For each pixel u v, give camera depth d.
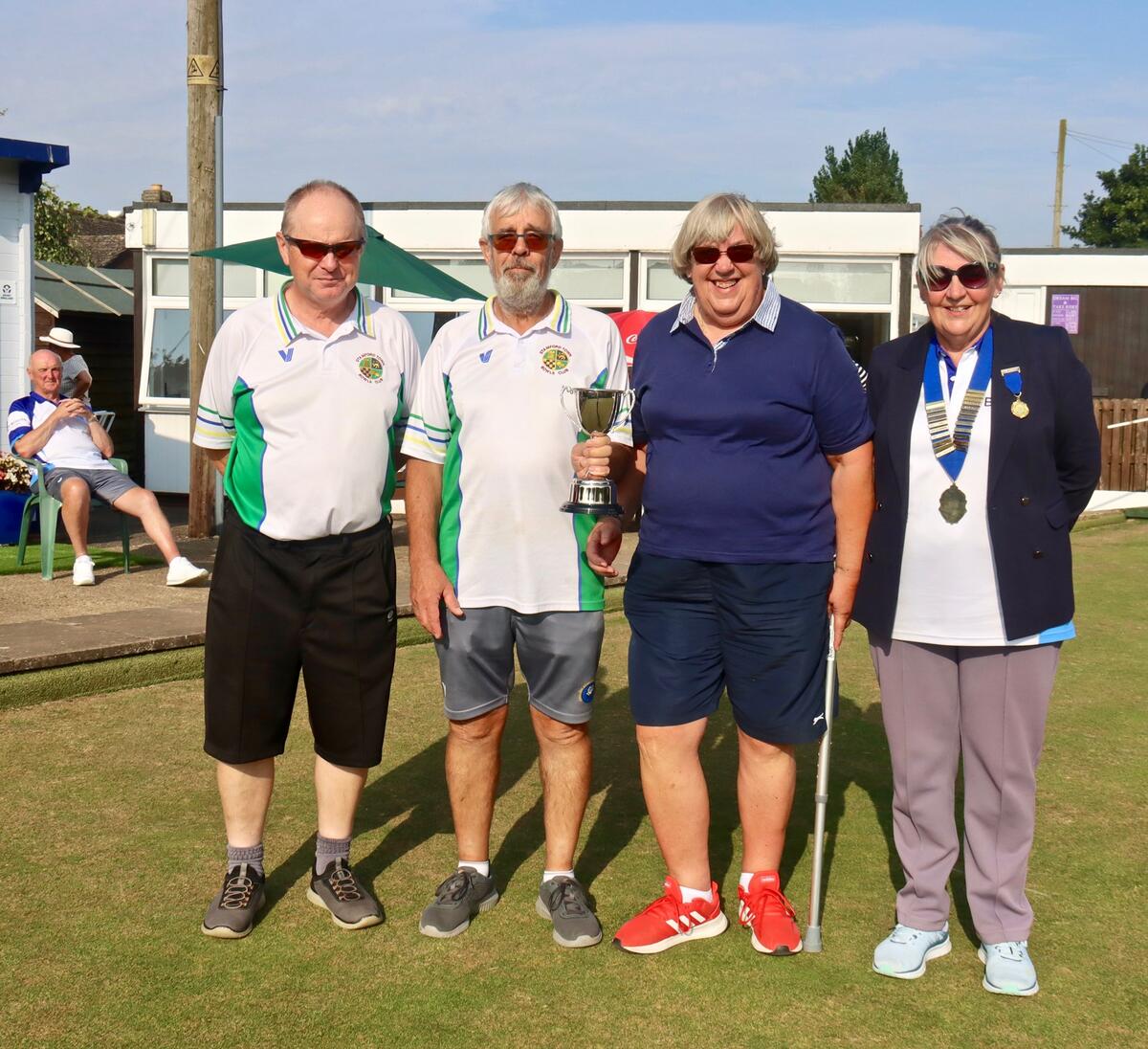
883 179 60.66
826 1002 3.11
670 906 3.44
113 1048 2.84
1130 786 4.77
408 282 8.64
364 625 3.47
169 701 5.56
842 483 3.34
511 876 3.87
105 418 10.05
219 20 9.96
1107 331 20.39
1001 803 3.23
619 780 4.80
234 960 3.28
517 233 3.30
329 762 3.56
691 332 3.33
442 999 3.09
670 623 3.44
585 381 3.45
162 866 3.83
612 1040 2.91
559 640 3.46
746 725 3.42
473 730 3.55
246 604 3.42
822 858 3.60
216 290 10.19
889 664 3.32
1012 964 3.18
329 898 3.54
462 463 3.46
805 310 3.30
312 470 3.38
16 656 5.46
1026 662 3.18
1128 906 3.69
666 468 3.38
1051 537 3.16
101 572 8.24
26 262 10.98
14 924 3.44
